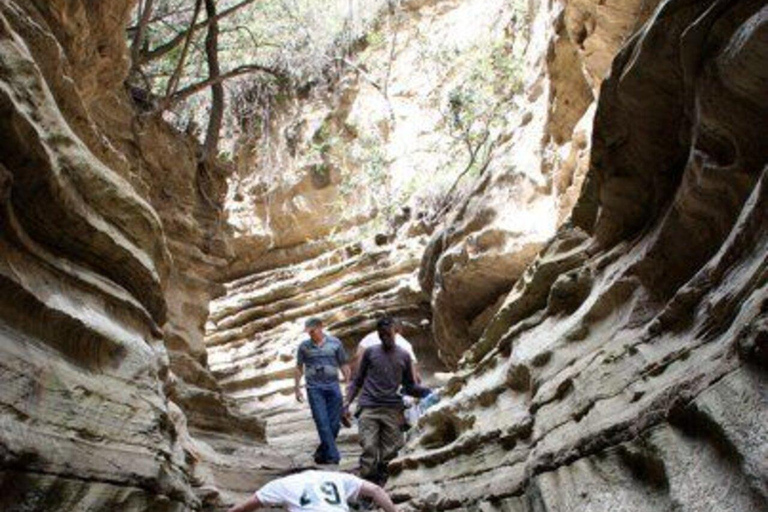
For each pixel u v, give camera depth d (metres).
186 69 15.43
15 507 3.22
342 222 17.31
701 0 4.19
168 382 5.63
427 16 17.95
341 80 18.27
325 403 8.34
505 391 6.45
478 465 6.11
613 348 4.82
